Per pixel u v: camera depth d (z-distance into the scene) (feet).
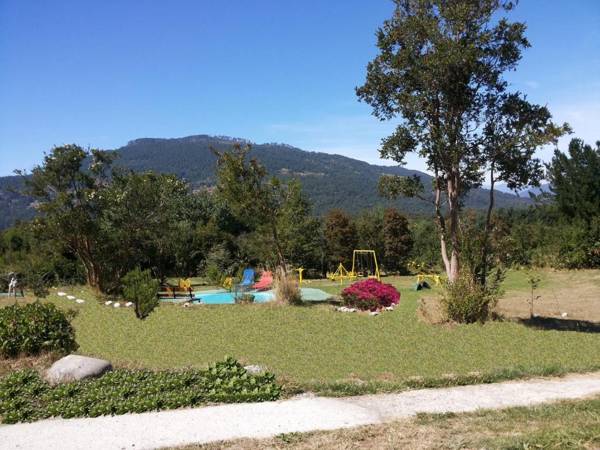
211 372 25.03
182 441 17.83
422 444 17.19
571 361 31.89
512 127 47.19
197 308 59.36
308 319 50.52
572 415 20.20
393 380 25.82
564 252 92.89
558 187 103.24
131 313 55.26
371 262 126.11
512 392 24.16
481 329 43.42
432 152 46.98
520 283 80.12
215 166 71.92
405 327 45.06
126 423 19.66
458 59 43.50
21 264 89.76
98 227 76.38
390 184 51.96
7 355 30.27
